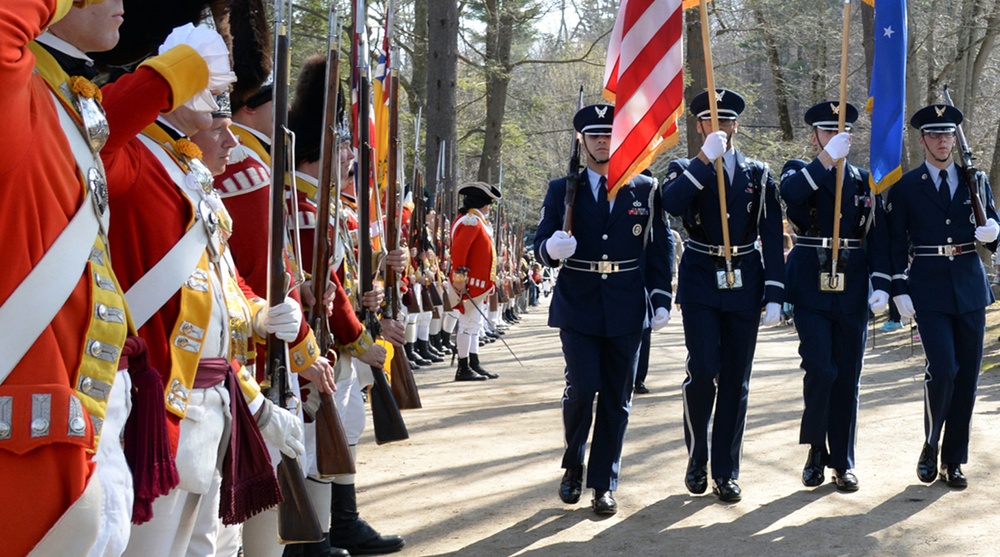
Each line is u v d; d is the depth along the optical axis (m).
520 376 12.52
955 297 6.29
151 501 2.49
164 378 2.66
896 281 6.38
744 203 6.09
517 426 8.56
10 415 2.03
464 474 6.80
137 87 2.48
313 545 4.76
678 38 6.11
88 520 2.11
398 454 7.44
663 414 9.00
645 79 5.97
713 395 6.11
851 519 5.64
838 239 6.22
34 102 2.09
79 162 2.20
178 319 2.71
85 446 2.10
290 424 3.23
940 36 24.86
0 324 2.04
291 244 3.93
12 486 2.03
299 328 3.43
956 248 6.36
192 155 2.87
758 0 29.02
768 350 14.91
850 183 6.30
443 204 14.21
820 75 31.20
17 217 2.05
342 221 4.97
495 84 27.42
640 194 5.97
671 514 5.81
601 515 5.78
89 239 2.19
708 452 6.22
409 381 5.33
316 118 4.68
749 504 6.00
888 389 10.25
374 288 5.05
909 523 5.55
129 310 2.47
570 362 5.83
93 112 2.25
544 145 46.34
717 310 6.09
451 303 12.27
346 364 4.84
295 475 3.52
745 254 6.14
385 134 5.78
